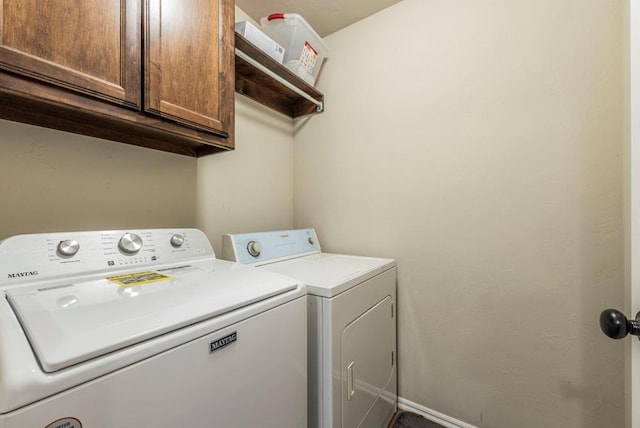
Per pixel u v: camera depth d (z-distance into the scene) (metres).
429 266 1.57
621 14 1.12
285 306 0.85
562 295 1.24
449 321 1.51
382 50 1.73
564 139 1.23
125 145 1.23
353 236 1.83
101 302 0.64
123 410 0.49
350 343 1.13
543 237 1.28
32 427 0.39
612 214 1.14
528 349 1.31
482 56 1.42
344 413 1.07
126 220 1.23
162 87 0.94
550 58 1.26
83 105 0.77
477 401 1.44
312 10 1.74
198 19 1.07
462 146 1.47
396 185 1.67
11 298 0.64
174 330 0.58
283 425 0.83
